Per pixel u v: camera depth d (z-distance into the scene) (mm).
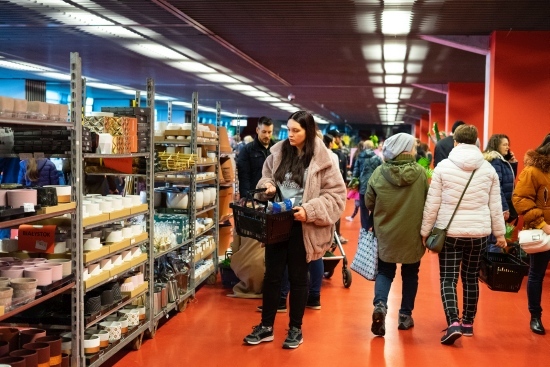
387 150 5258
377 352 4883
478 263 5242
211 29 11156
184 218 6012
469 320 5355
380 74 17703
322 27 10578
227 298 6543
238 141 15633
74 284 3842
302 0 8531
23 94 21562
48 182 7168
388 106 31531
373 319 5109
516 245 7516
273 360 4637
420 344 5113
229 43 12633
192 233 6285
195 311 6004
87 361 4020
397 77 18312
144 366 4457
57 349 3764
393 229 5184
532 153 5344
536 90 10086
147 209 5047
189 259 6301
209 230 7383
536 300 5504
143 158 5129
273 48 13148
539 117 10086
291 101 29344
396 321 5789
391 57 14156
